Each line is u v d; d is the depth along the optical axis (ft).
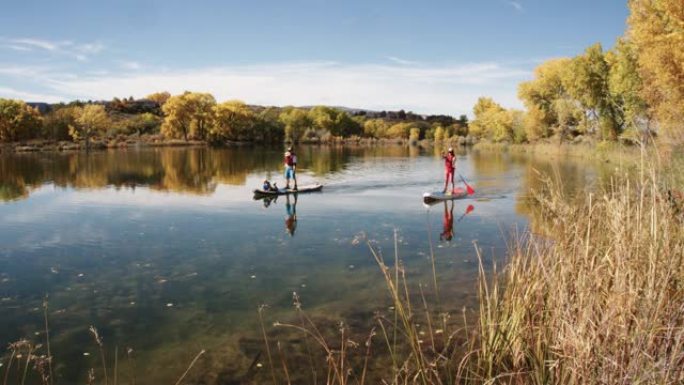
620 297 13.32
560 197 18.95
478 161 146.10
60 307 25.88
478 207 55.52
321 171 111.24
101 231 44.47
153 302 26.37
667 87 64.28
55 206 58.95
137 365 19.34
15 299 27.20
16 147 201.05
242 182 87.04
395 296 15.62
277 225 46.52
